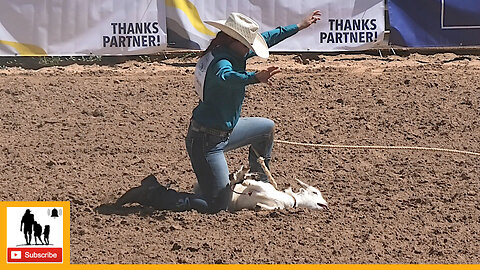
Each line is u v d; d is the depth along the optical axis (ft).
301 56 146.20
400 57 145.89
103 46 140.87
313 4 140.36
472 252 65.41
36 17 139.44
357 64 140.36
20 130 100.68
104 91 118.01
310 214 73.05
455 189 80.74
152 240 67.51
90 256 64.34
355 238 68.13
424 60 143.23
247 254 64.39
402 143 95.81
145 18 140.36
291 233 68.59
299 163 88.89
